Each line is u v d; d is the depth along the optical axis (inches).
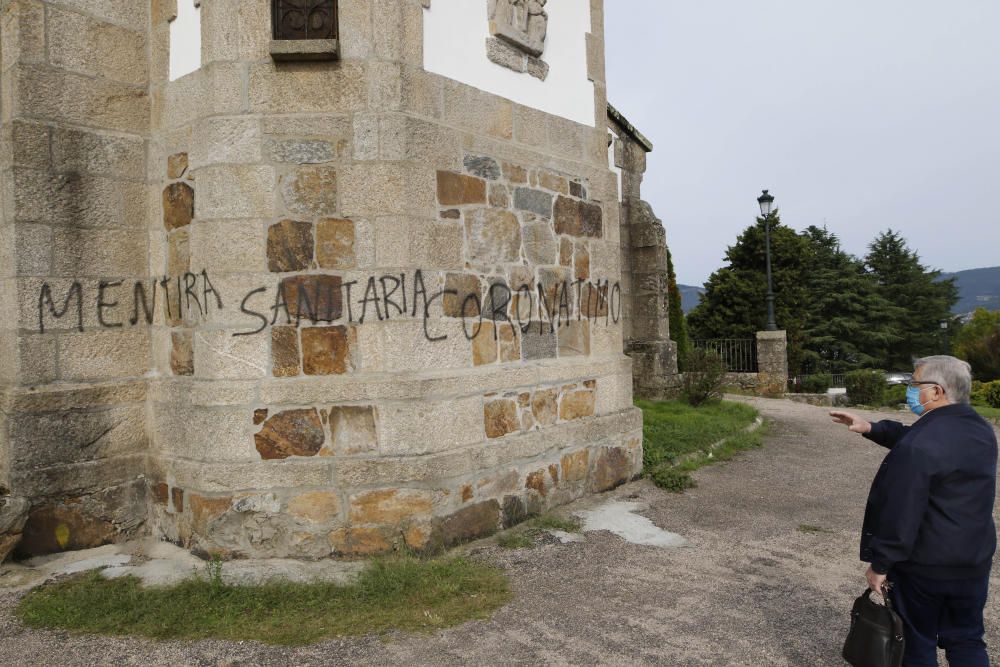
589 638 144.5
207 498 179.9
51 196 188.1
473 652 137.9
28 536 183.9
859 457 341.7
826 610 160.1
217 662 133.3
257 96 181.8
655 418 399.5
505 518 211.9
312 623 148.9
